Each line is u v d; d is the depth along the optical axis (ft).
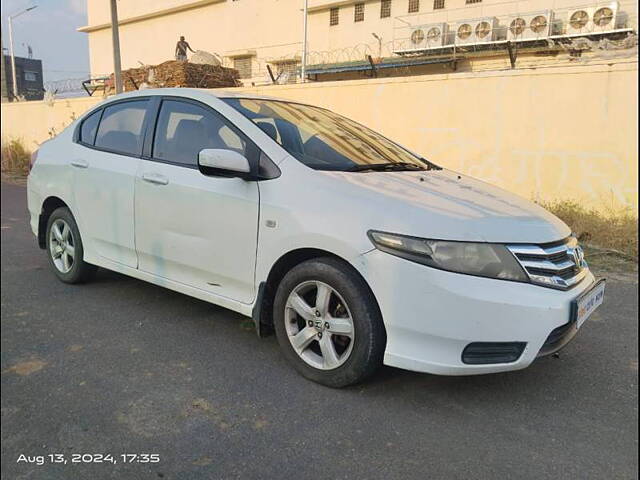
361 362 8.98
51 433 8.23
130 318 12.68
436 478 7.30
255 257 10.16
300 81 52.29
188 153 11.66
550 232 9.18
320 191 9.51
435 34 50.83
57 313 12.92
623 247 20.85
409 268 8.36
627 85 23.82
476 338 8.17
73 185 14.12
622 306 14.66
